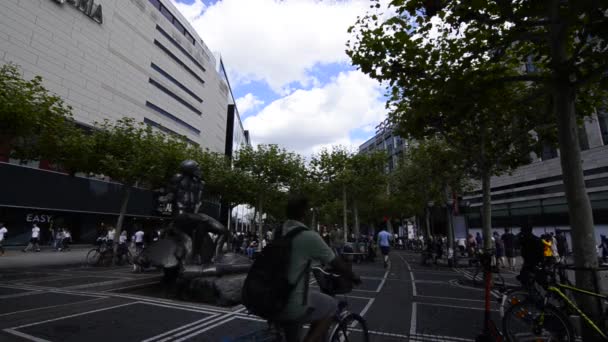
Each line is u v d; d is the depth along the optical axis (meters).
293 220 2.55
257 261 2.28
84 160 14.01
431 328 4.91
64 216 25.36
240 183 25.50
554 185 24.72
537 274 4.86
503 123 9.13
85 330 4.42
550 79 4.69
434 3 5.01
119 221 14.68
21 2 24.42
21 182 21.44
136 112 36.31
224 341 2.76
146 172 14.98
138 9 37.31
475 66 6.75
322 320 2.49
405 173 23.72
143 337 4.21
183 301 6.42
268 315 2.18
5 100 8.75
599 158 21.16
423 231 35.22
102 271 11.41
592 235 4.22
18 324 4.60
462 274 11.79
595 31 4.18
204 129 53.22
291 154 26.23
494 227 29.56
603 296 3.73
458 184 18.77
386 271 12.82
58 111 10.88
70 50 28.17
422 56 6.29
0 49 23.06
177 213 7.77
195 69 50.62
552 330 3.63
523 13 4.77
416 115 6.64
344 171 26.42
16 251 20.02
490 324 3.78
